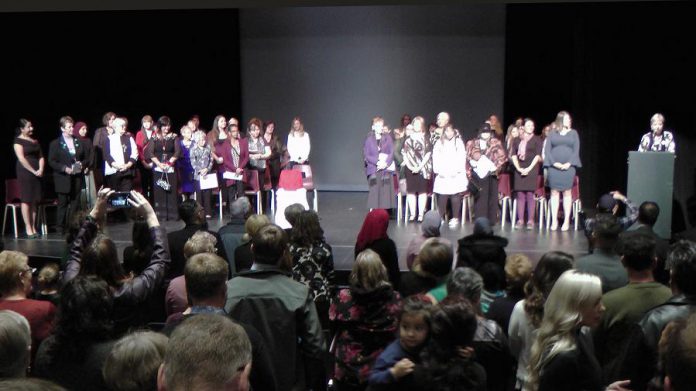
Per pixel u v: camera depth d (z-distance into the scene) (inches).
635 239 116.0
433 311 89.0
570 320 91.0
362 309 120.4
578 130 404.2
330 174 470.9
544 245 291.1
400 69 455.5
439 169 339.3
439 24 447.5
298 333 115.5
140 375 68.0
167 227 338.6
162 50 452.8
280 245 117.7
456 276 112.0
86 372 82.3
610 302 114.8
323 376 118.7
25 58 403.5
